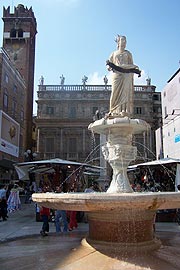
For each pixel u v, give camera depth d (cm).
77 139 5019
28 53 4556
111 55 912
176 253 590
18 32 4634
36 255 605
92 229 642
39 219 1545
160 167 1966
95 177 3184
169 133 2962
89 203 529
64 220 1070
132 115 872
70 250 624
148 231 626
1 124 2908
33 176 2798
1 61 3027
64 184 2025
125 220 600
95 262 529
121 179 825
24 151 4003
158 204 538
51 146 5019
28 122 4422
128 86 869
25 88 4153
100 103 5100
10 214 1905
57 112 5119
